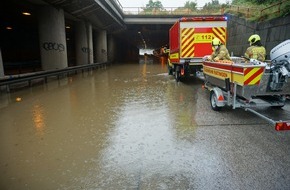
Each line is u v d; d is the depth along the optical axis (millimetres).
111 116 7461
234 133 5781
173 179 3779
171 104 9016
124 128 6277
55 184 3672
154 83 15414
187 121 6812
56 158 4559
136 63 48281
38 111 8211
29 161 4453
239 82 6438
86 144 5230
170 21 43500
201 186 3574
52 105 9133
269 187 3518
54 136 5754
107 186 3611
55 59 20078
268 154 4598
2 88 12195
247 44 25016
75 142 5352
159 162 4348
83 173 3992
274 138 5426
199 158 4473
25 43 38906
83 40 31156
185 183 3660
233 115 7391
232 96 7074
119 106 8820
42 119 7227
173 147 4996
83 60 31516
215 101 7777
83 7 23781
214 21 13672
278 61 6473
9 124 6766
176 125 6465
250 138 5438
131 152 4781
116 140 5438
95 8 26469
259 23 22703
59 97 10773
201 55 13953
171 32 17422
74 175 3932
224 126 6328
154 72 24875
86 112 8008
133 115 7539
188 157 4527
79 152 4816
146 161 4391
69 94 11555
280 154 4590
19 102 9719
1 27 32125
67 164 4312
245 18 26109
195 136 5609
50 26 19547
